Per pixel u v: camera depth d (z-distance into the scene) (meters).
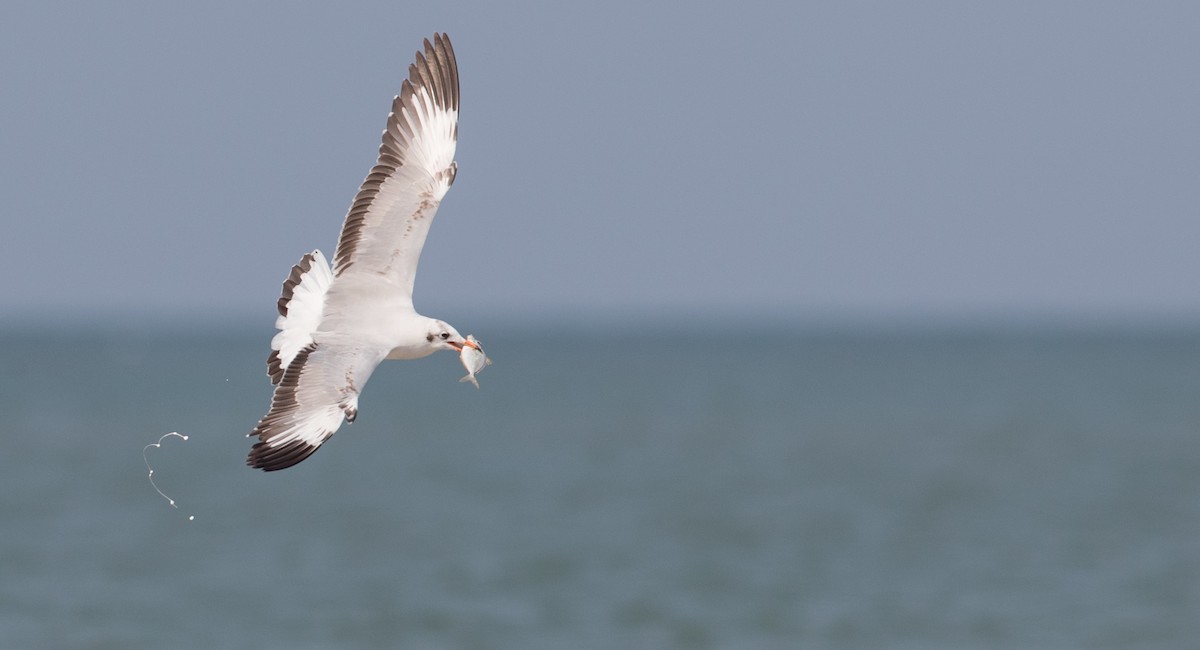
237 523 40.00
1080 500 45.12
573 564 33.91
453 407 86.00
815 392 99.88
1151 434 66.88
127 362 149.12
